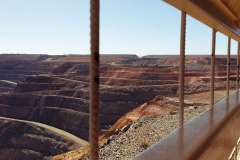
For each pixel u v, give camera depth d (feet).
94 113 9.80
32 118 380.37
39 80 435.94
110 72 449.06
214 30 30.07
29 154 327.47
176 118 71.97
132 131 68.59
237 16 30.40
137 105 323.57
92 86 9.69
